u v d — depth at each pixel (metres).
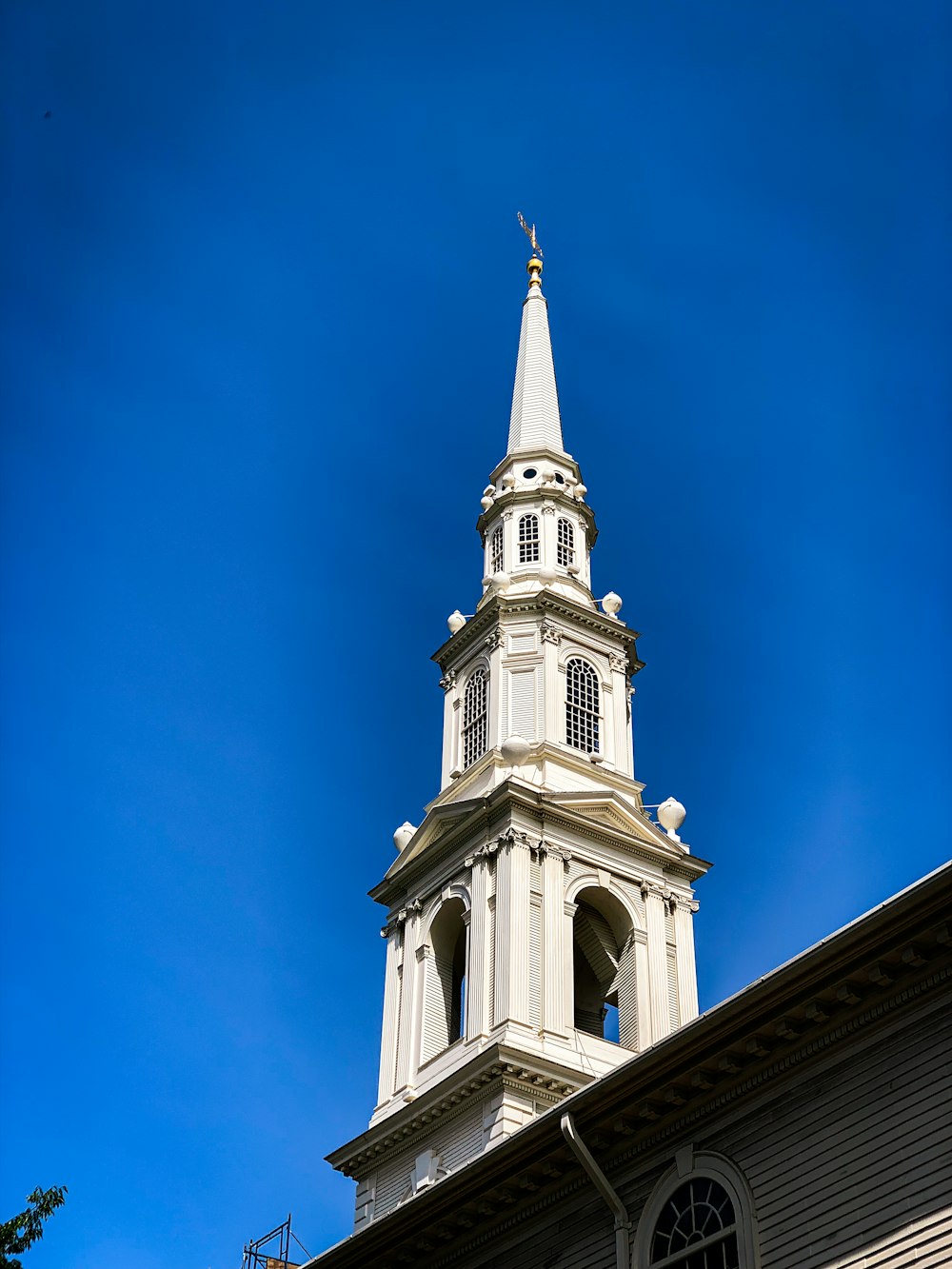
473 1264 31.00
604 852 53.41
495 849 52.22
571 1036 48.47
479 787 55.44
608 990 53.28
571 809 52.97
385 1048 52.88
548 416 68.38
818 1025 25.81
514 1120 45.62
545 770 54.66
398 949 55.09
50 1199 36.41
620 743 58.00
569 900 51.53
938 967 24.39
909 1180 23.58
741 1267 25.22
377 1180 50.00
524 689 57.62
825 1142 25.05
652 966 51.69
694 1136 27.41
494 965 49.59
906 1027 24.62
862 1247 23.75
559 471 65.88
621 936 52.81
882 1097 24.55
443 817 54.69
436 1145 48.00
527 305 74.00
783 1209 25.19
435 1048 51.97
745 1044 26.53
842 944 24.81
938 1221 22.91
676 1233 26.89
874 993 25.17
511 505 64.31
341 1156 50.94
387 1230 32.56
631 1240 27.55
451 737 59.25
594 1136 28.77
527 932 49.94
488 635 59.69
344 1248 33.56
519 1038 47.44
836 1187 24.56
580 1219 28.98
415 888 55.56
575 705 58.03
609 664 59.81
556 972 49.44
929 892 23.67
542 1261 29.30
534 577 61.41
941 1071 23.84
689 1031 26.84
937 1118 23.61
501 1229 30.73
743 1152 26.34
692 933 53.88
